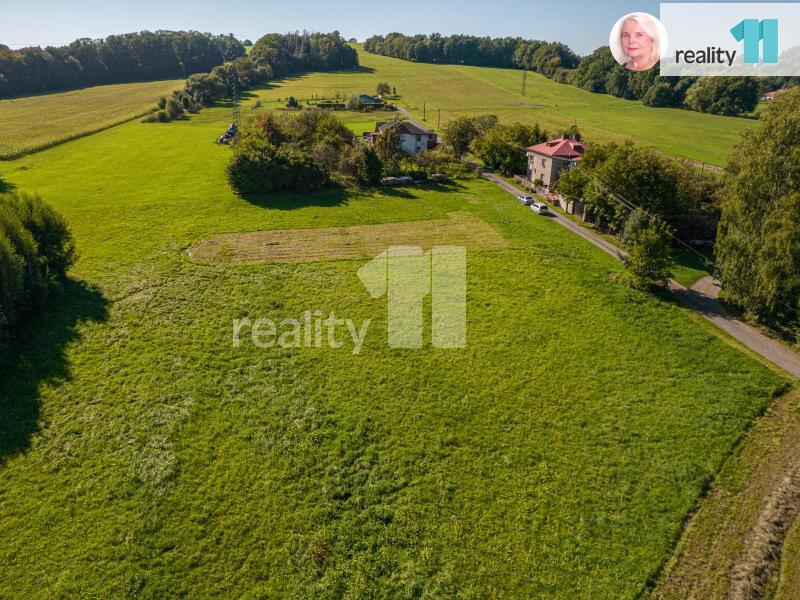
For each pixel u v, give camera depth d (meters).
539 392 29.31
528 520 21.62
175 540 20.52
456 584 19.14
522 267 44.66
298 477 23.53
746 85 140.00
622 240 49.22
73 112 123.12
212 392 28.58
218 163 76.31
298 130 84.19
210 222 53.44
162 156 80.00
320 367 31.06
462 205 62.28
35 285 34.03
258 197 62.00
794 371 31.55
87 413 26.70
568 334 34.91
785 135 33.38
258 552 20.22
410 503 22.34
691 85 157.88
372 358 31.98
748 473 23.91
